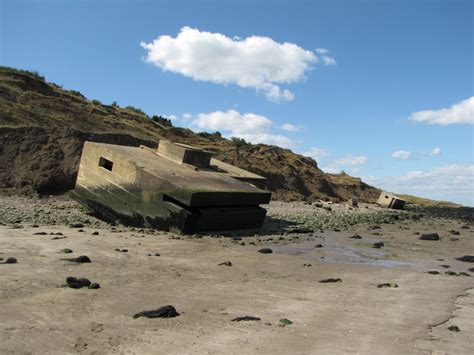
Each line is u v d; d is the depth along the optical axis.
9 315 8.10
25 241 15.85
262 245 20.34
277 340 7.61
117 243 17.28
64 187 32.75
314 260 17.45
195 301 9.96
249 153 64.31
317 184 66.06
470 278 14.87
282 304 10.18
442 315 9.80
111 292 10.16
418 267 17.11
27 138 35.62
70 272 11.80
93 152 25.92
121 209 23.80
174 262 14.59
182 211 20.88
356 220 36.25
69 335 7.33
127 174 23.59
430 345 7.74
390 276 14.72
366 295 11.55
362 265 16.95
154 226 22.14
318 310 9.78
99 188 25.16
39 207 26.53
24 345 6.80
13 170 32.62
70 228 20.48
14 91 46.75
